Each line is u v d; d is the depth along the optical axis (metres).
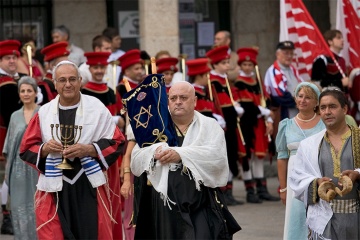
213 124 10.28
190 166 10.01
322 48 16.42
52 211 10.69
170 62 16.16
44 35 21.38
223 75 17.34
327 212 9.97
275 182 19.70
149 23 18.53
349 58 16.66
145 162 10.10
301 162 10.22
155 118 10.23
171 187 10.04
